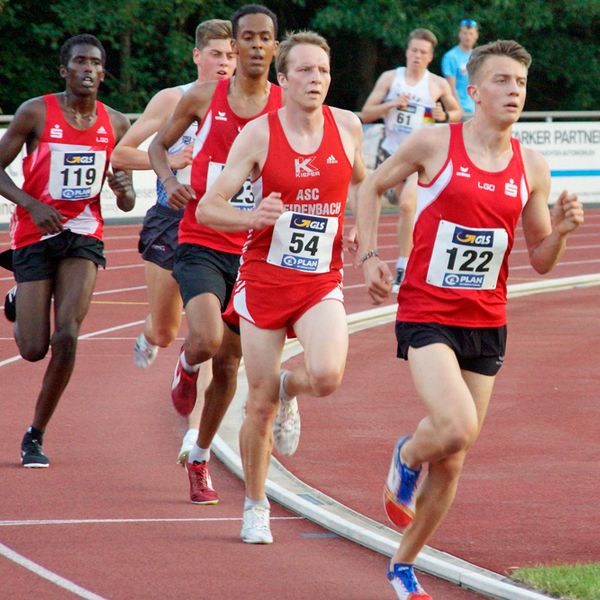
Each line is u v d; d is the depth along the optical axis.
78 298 13.26
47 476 13.02
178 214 14.16
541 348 21.09
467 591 9.57
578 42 60.16
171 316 14.66
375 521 11.47
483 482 12.90
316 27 55.06
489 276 9.30
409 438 9.28
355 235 10.84
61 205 13.34
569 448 14.41
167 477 13.12
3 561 10.19
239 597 9.40
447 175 9.23
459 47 37.62
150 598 9.35
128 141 13.90
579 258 33.28
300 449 14.38
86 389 17.52
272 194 9.77
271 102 11.90
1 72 54.78
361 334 22.47
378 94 27.83
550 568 9.69
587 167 44.56
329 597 9.45
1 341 21.25
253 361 10.40
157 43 55.69
